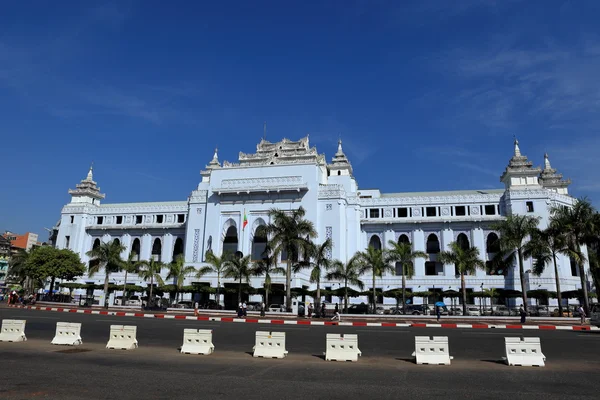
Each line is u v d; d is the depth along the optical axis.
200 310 54.12
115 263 59.94
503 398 10.23
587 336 26.62
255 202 78.88
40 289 84.88
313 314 48.84
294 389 10.95
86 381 11.33
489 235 74.75
